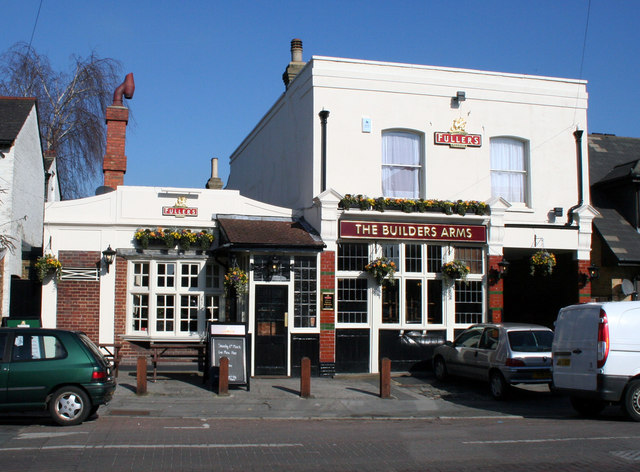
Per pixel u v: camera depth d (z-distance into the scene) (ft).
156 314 54.54
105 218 54.19
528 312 66.59
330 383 51.52
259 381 51.19
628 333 37.09
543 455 28.19
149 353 54.08
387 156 59.62
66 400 33.88
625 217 66.49
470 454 28.50
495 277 59.41
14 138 54.95
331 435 33.27
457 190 60.23
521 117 62.49
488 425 36.99
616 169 68.95
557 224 61.72
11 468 24.76
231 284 52.60
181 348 50.14
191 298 55.36
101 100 95.96
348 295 56.70
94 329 53.21
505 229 59.98
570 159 63.52
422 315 58.13
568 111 63.82
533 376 45.03
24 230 61.41
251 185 81.97
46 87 93.71
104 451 27.96
